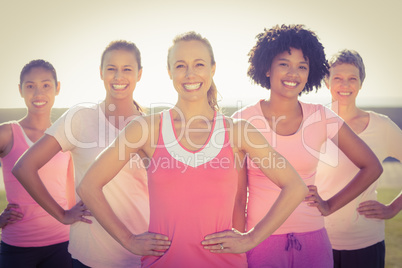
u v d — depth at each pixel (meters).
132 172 2.84
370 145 3.56
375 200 3.44
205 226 2.21
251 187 2.85
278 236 2.71
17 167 2.80
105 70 3.05
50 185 3.45
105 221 2.22
